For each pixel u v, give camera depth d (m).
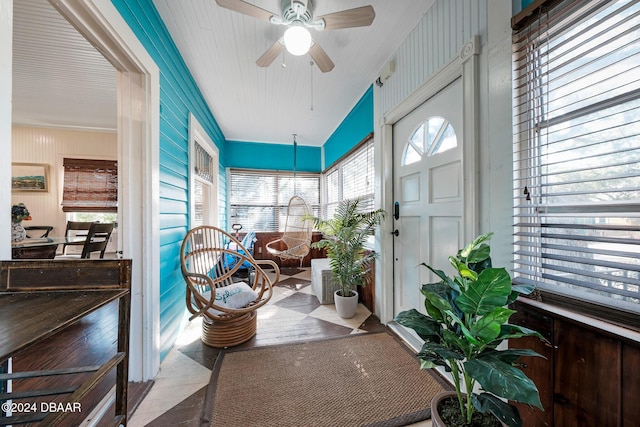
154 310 1.61
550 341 0.96
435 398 1.00
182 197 2.30
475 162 1.37
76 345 1.91
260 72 2.49
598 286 0.88
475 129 1.36
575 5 0.93
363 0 1.63
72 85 2.56
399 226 2.28
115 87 2.61
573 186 0.98
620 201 0.85
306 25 1.59
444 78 1.60
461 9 1.46
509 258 1.17
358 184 3.35
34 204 3.84
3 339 0.49
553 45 1.06
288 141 4.97
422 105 1.94
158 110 1.69
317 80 2.65
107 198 4.06
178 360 1.79
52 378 1.53
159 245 1.71
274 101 3.16
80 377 1.55
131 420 1.25
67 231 3.45
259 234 4.89
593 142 0.92
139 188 1.57
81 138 3.99
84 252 2.45
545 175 1.04
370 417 1.27
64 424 1.19
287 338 2.09
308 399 1.39
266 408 1.33
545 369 0.98
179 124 2.21
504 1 1.19
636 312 0.80
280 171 5.05
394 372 1.63
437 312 0.98
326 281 2.89
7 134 0.73
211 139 3.48
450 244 1.66
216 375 1.59
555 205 1.01
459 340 0.87
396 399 1.40
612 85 0.87
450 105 1.64
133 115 1.56
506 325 0.88
